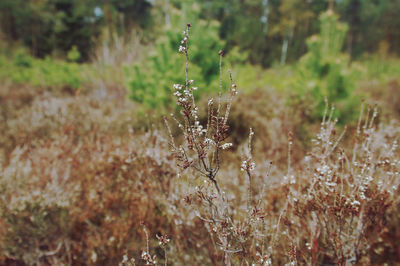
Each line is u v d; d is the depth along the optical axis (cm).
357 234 159
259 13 2489
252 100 529
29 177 239
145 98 375
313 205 149
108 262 197
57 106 459
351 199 142
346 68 408
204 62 394
